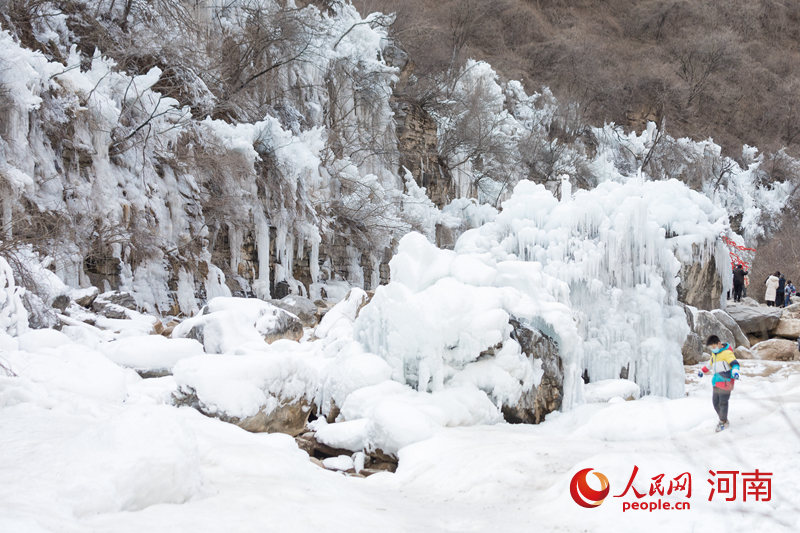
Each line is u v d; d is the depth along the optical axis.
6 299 9.72
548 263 12.48
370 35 35.28
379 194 28.22
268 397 9.05
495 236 13.71
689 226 17.42
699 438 6.64
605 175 52.59
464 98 43.12
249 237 21.95
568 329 10.66
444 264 10.70
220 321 11.73
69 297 12.92
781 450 5.53
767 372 13.95
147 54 20.23
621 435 7.99
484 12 68.06
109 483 4.55
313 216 23.80
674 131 67.12
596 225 12.69
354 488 6.79
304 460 7.04
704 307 17.84
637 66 72.00
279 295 22.83
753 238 57.75
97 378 8.52
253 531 4.41
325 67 30.78
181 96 21.36
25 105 14.07
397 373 10.08
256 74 26.08
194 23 22.55
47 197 14.84
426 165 38.19
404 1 46.66
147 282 17.34
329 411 10.13
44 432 6.15
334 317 14.69
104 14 20.31
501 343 10.14
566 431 9.26
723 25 84.19
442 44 50.59
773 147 67.19
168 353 10.97
